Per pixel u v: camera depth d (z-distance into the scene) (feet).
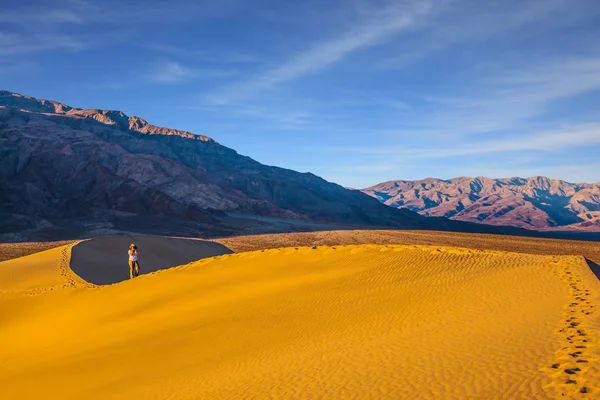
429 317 48.26
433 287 61.36
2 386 49.16
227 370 42.98
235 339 53.11
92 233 403.34
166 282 88.38
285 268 86.58
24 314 86.53
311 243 330.75
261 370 40.68
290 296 67.72
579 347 31.89
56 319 80.12
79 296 91.25
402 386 30.19
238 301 69.67
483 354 33.63
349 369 35.99
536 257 79.15
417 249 89.86
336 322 52.85
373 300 59.47
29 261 139.85
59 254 145.38
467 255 82.23
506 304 48.91
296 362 41.04
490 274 65.72
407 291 61.41
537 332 37.09
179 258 177.27
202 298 74.84
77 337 68.23
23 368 55.93
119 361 52.11
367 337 45.01
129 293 85.71
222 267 93.91
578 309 42.96
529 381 27.35
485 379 28.84
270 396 33.22
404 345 39.86
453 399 26.73
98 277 126.62
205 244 219.00
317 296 65.67
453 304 52.16
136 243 173.17
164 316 69.31
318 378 35.24
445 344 37.93
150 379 44.73
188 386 40.16
